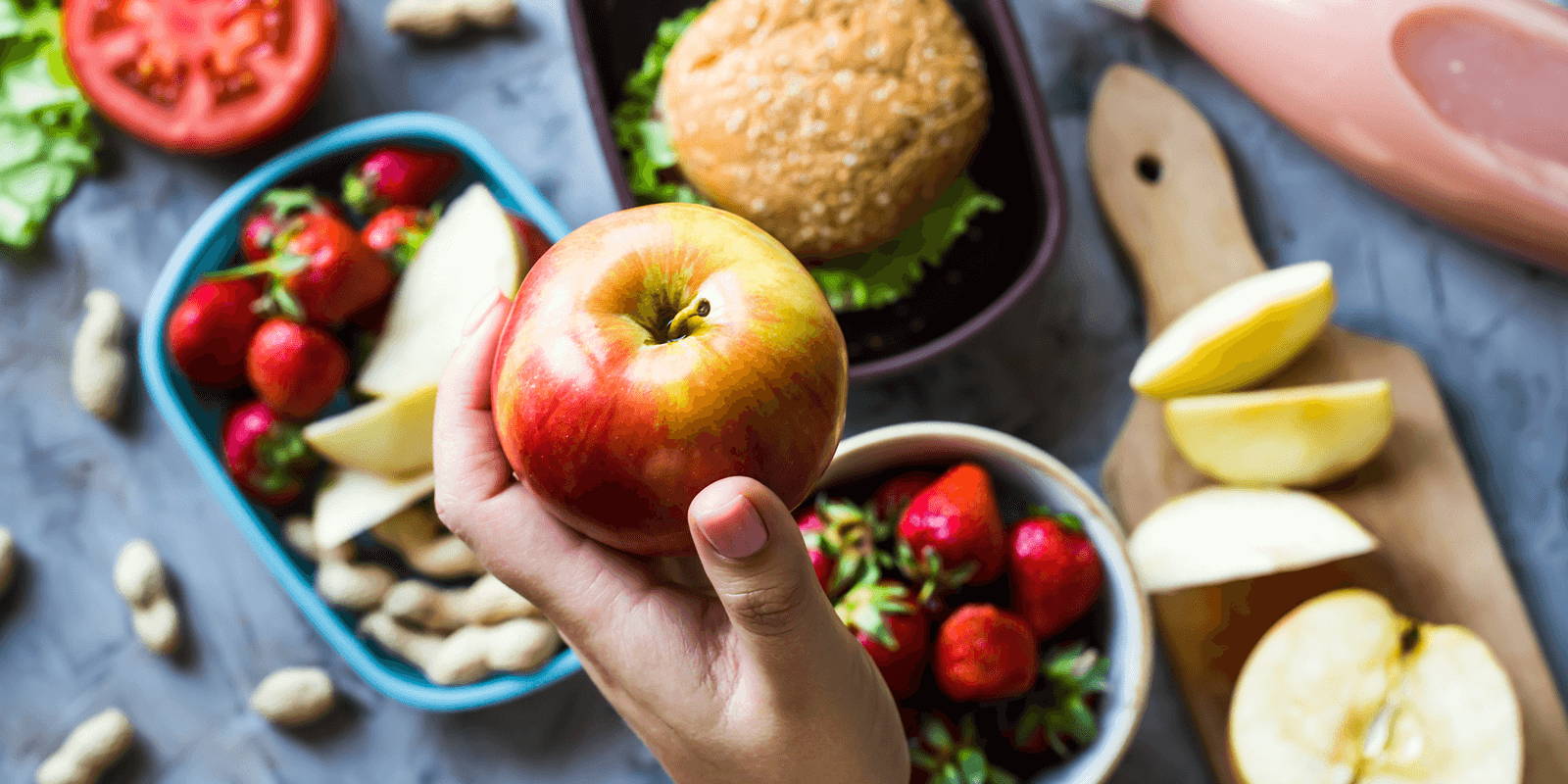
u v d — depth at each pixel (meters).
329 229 0.95
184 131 1.06
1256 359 1.01
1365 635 0.97
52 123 1.10
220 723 1.09
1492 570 1.02
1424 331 1.11
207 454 0.97
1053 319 1.10
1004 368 1.09
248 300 0.99
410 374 0.98
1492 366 1.10
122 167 1.13
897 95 0.98
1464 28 0.94
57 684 1.10
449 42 1.14
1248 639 1.02
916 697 0.87
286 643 1.10
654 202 1.07
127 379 1.12
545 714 1.08
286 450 1.01
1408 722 0.97
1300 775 0.96
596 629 0.60
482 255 0.96
